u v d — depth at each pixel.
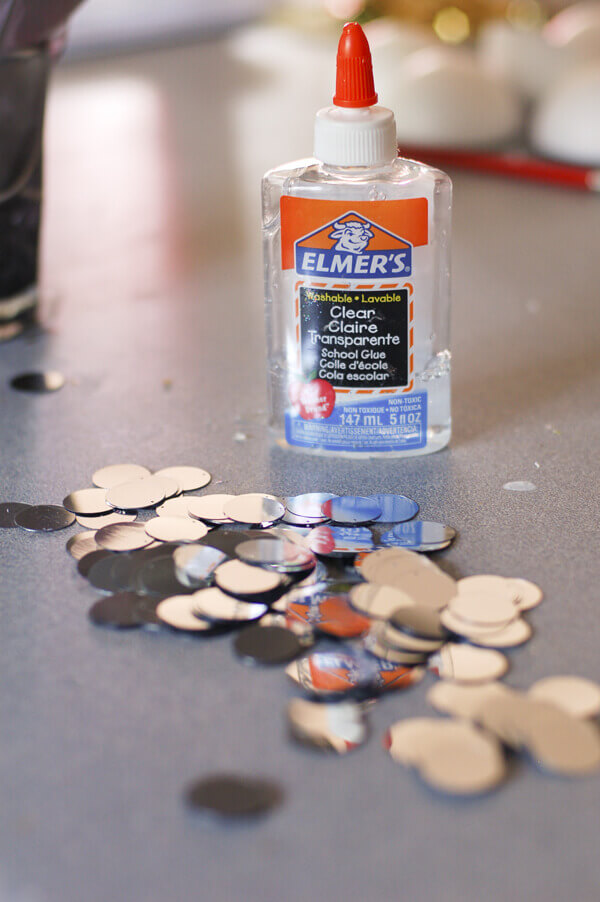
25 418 0.61
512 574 0.50
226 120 1.25
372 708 0.44
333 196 0.54
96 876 0.40
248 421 0.60
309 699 0.45
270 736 0.44
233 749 0.43
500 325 0.70
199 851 0.41
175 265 0.79
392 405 0.56
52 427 0.60
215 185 0.96
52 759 0.43
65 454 0.58
